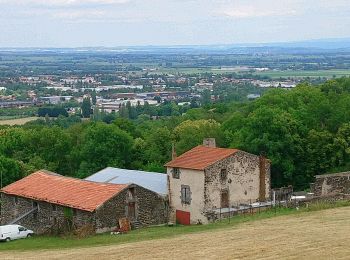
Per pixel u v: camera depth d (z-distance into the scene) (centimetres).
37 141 11181
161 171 9738
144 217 6725
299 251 3866
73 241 5784
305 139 9156
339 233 4447
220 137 10356
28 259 4559
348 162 9100
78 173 10006
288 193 7788
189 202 7075
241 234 4781
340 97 11131
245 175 7244
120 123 12650
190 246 4403
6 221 7431
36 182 7444
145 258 4056
